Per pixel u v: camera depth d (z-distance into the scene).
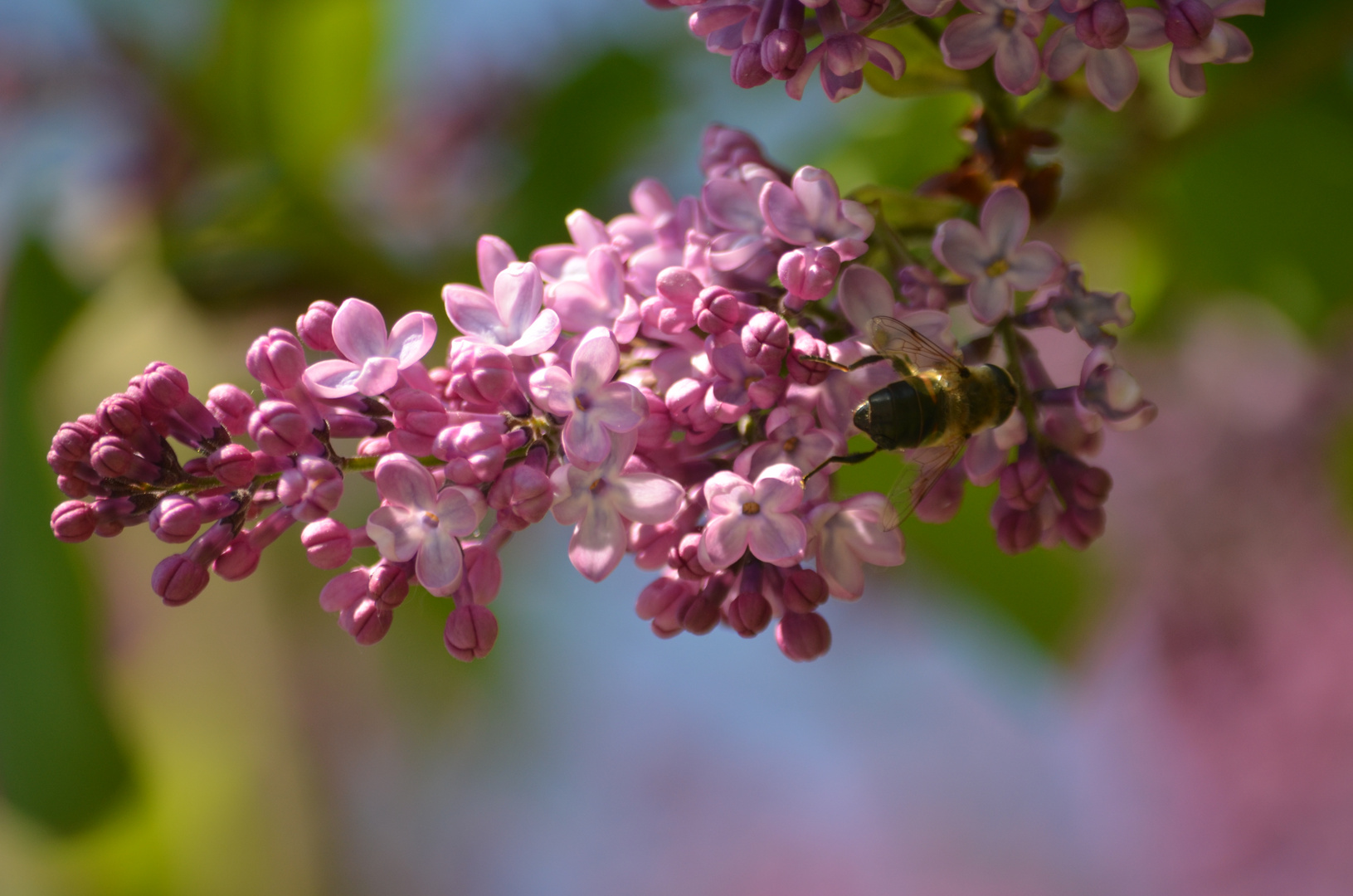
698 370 0.39
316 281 0.53
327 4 0.51
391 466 0.38
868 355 0.39
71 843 0.48
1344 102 0.47
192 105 0.53
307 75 0.53
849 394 0.39
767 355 0.38
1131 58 0.39
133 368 0.53
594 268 0.39
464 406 0.39
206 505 0.38
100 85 0.53
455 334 0.51
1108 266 0.53
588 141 0.54
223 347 0.54
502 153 0.56
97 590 0.49
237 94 0.52
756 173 0.40
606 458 0.38
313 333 0.39
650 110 0.55
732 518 0.38
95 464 0.38
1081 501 0.40
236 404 0.39
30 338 0.51
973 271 0.40
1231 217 0.49
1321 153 0.48
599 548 0.38
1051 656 0.49
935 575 0.49
